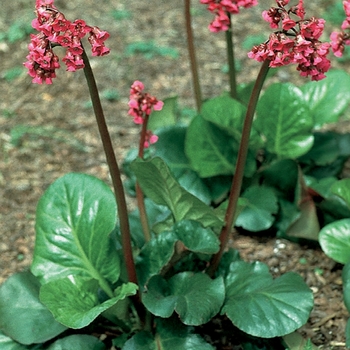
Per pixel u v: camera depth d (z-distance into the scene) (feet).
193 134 5.58
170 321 4.76
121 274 4.98
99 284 4.85
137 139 6.69
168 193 4.77
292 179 5.65
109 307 4.53
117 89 7.25
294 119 5.58
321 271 5.45
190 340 4.69
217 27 4.93
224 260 5.05
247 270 4.93
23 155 6.53
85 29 4.07
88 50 7.81
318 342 5.02
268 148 5.71
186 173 5.76
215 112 5.53
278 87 5.59
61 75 7.39
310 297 4.63
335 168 5.91
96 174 6.36
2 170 6.39
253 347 4.91
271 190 5.71
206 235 4.74
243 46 7.80
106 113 6.97
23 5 8.42
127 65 7.52
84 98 7.14
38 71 4.13
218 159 5.66
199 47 7.80
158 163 4.53
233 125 5.54
